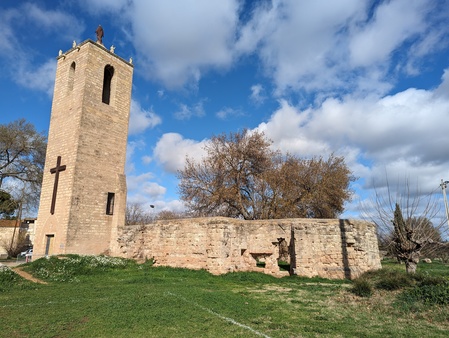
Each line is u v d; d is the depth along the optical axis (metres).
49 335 6.99
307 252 19.03
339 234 18.91
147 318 8.36
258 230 20.84
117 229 25.27
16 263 28.92
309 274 18.61
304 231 19.34
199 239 20.17
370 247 19.02
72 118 25.59
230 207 34.59
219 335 7.27
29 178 44.03
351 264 18.30
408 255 16.66
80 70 26.44
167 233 21.86
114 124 27.47
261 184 34.28
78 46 27.17
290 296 12.61
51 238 24.41
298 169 34.91
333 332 7.76
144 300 10.41
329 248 18.89
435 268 26.44
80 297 11.16
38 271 17.38
